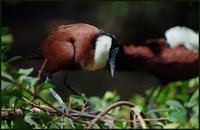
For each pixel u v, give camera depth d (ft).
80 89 76.33
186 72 40.32
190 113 19.20
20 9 83.66
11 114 17.31
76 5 83.61
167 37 41.52
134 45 40.65
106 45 27.27
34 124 16.67
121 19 80.48
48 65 26.91
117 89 77.25
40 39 82.64
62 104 24.93
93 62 27.17
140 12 80.48
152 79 77.87
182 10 81.51
